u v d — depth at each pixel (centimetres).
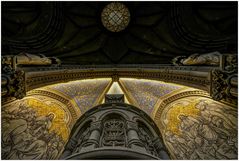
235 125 726
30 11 1018
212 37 945
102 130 501
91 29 1181
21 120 823
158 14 1121
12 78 666
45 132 876
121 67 1134
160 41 1127
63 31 1100
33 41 985
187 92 966
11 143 754
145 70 1070
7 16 976
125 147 409
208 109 859
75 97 1054
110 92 1125
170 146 885
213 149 774
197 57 839
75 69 1040
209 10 1010
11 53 868
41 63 885
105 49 1202
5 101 677
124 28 1180
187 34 1012
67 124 962
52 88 991
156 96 1059
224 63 703
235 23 941
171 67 968
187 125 904
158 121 984
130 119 539
